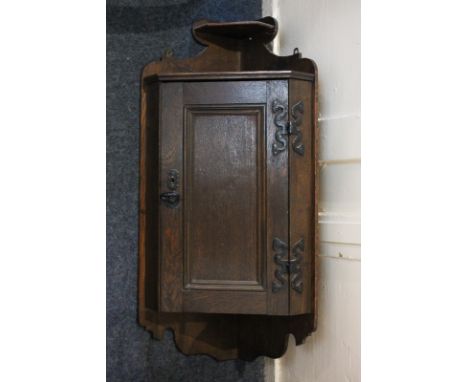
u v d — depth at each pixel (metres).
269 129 1.51
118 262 1.65
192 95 1.53
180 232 1.53
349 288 1.47
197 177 1.53
